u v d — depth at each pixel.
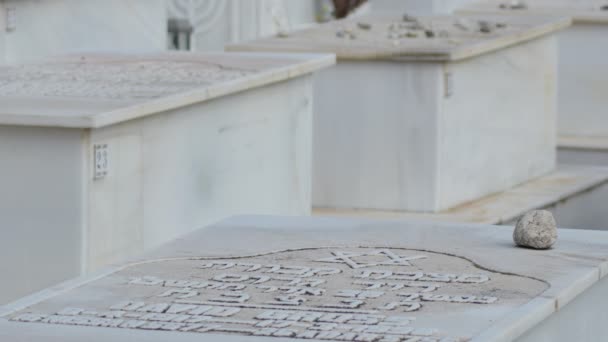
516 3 13.70
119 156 6.73
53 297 4.61
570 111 14.05
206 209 7.70
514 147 11.09
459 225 5.84
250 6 16.05
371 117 9.92
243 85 7.86
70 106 6.60
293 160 8.93
